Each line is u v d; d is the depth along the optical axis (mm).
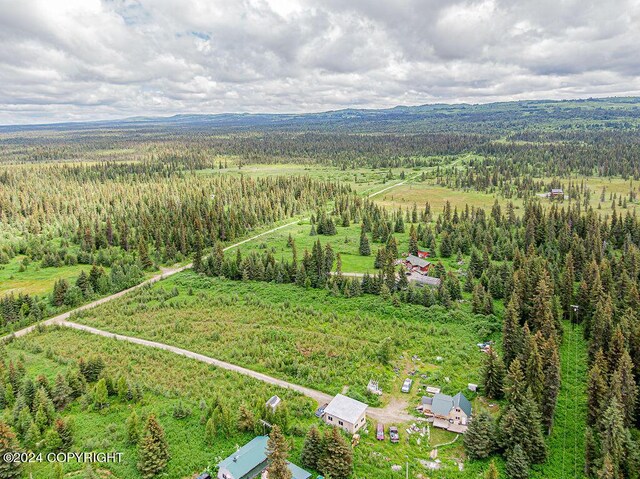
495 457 65562
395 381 84375
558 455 66250
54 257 162625
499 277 122750
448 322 106500
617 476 57656
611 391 67125
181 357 94125
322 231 190375
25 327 117250
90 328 112688
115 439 69750
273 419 70250
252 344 98188
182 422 73000
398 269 139250
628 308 90062
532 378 70938
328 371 86875
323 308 117000
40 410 71562
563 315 107500
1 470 60688
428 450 66875
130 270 146250
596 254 137125
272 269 136875
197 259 151125
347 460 62062
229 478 60469
